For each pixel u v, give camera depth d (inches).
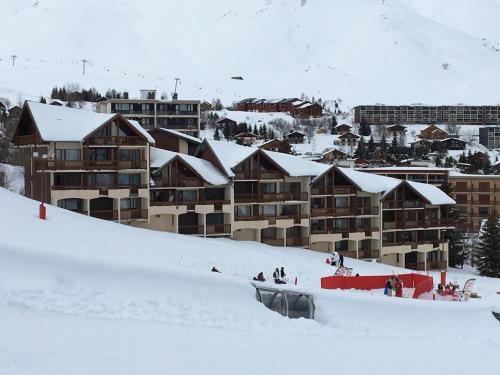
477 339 1286.9
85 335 918.4
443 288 2036.2
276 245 2886.3
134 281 1233.4
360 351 1006.4
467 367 951.0
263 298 1352.1
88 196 2586.1
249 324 1167.0
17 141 2755.9
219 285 1293.1
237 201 2844.5
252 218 2849.4
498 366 969.5
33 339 866.8
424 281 1966.0
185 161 2760.8
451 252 3484.3
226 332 1057.5
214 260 2065.7
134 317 1100.5
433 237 3184.1
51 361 773.3
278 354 925.8
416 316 1407.5
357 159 6314.0
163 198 2778.1
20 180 3659.0
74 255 1241.4
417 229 3102.9
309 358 920.9
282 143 6397.6
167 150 3056.1
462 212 4948.3
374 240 3046.3
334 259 2445.9
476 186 4923.7
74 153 2618.1
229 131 7805.1
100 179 2667.3
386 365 922.7
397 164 6067.9
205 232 2770.7
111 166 2628.0
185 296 1233.4
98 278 1216.2
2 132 4591.5
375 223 3048.7
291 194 2898.6
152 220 2731.3
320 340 1074.7
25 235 1621.6
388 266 2783.0
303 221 2925.7
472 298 2143.2
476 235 4028.1
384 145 7696.9
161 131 3225.9
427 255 3169.3
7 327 922.1
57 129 2573.8
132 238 2046.0
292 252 2637.8
